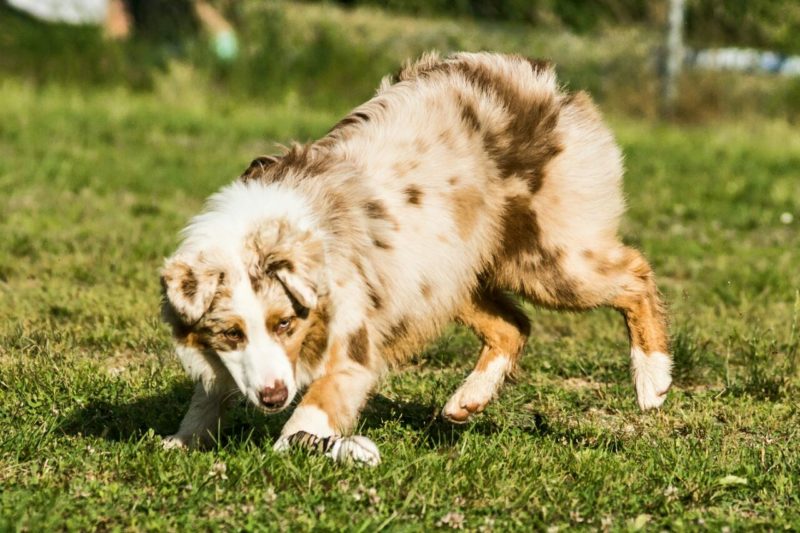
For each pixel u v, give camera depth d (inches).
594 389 386.6
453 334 438.6
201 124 1002.1
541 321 473.7
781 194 784.9
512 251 325.4
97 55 1154.7
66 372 354.6
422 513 254.7
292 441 278.1
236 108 1092.5
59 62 1141.7
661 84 1159.0
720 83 1160.2
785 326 457.7
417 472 273.9
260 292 266.7
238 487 264.5
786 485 283.1
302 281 264.5
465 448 295.6
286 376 265.7
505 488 269.4
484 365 350.9
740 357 425.7
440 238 304.0
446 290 309.3
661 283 546.3
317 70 1169.4
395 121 313.3
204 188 729.0
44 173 732.7
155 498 257.4
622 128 1070.4
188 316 265.4
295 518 250.1
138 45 1186.6
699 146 1013.2
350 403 286.4
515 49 1147.3
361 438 281.7
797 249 631.8
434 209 304.0
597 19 1240.2
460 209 308.3
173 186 730.8
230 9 1222.3
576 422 349.4
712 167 904.3
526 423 345.7
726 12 1200.8
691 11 1203.2
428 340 317.4
